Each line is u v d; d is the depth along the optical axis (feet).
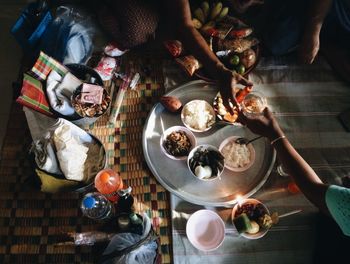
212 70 4.28
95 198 3.89
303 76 5.02
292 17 4.77
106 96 4.49
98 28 5.15
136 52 5.15
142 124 4.65
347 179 4.13
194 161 4.10
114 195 3.97
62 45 4.83
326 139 4.63
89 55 5.03
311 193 3.34
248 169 4.33
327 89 4.95
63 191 3.94
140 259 3.41
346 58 5.05
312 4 4.57
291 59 5.13
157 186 4.28
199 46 4.39
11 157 4.42
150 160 4.32
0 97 5.42
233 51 4.70
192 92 4.73
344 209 2.93
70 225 4.07
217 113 4.41
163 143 4.27
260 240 4.05
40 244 3.96
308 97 4.88
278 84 4.94
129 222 3.65
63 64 4.50
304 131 4.67
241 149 4.27
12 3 6.14
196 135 4.50
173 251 3.96
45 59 4.19
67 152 3.81
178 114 4.58
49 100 4.26
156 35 5.24
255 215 3.98
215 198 4.15
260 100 4.51
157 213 4.16
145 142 4.38
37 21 4.91
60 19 4.98
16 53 5.70
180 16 4.48
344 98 4.91
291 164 3.61
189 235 3.98
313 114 4.78
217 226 4.04
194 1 5.25
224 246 4.01
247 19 5.52
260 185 4.19
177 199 4.19
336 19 4.83
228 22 4.93
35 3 4.91
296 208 4.21
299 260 3.99
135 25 4.62
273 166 4.41
